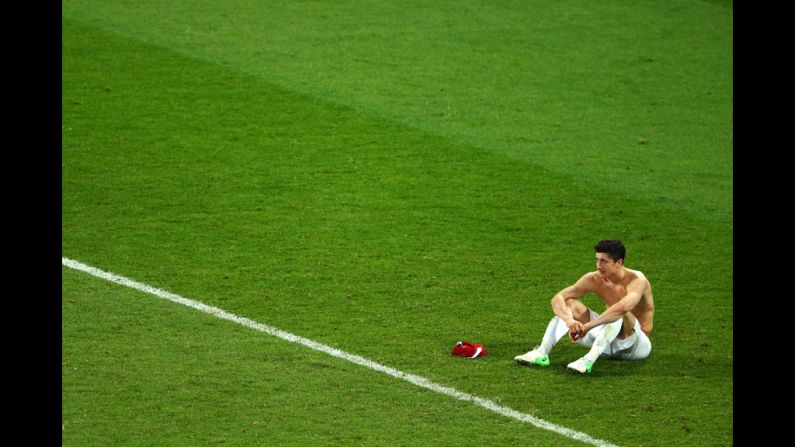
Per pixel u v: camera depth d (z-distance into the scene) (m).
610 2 78.00
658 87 64.25
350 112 58.19
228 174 50.25
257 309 37.31
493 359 33.97
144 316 36.41
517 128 57.41
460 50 67.88
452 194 49.00
